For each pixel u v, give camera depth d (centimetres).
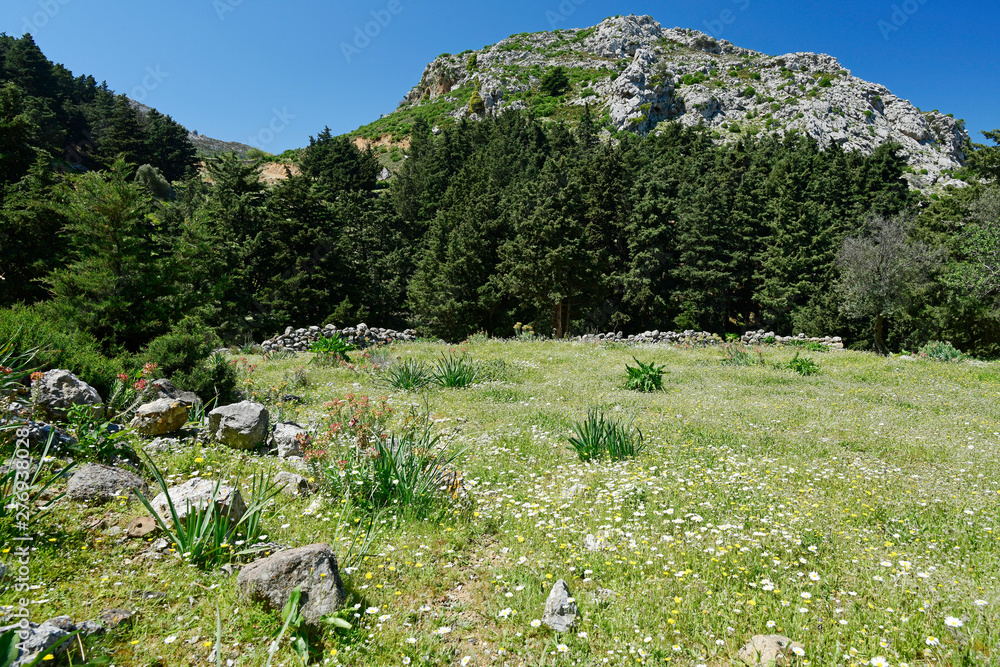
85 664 256
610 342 2495
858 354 2227
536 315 4716
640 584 414
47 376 622
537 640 347
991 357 3434
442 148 8762
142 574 374
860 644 334
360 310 3981
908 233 4084
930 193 10369
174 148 8719
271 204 3841
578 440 835
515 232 4859
